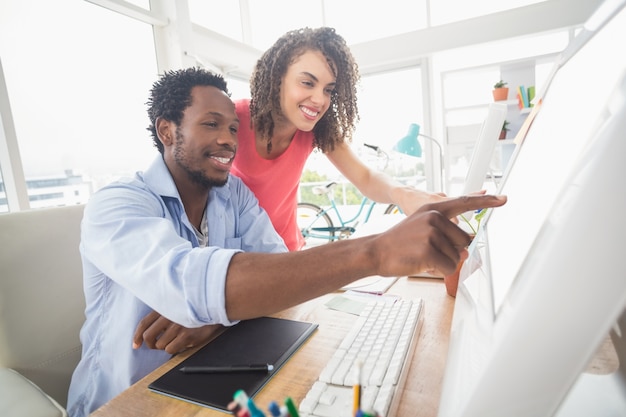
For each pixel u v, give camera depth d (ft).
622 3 0.91
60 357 2.73
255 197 3.77
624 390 1.10
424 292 2.57
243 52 11.77
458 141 10.90
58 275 2.78
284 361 1.74
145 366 2.35
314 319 2.25
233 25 12.49
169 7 8.59
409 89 12.94
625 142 0.56
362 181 4.30
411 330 1.81
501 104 2.59
